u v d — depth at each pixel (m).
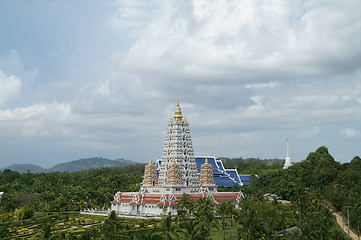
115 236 177.88
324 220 195.50
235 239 190.00
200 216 196.50
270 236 181.62
